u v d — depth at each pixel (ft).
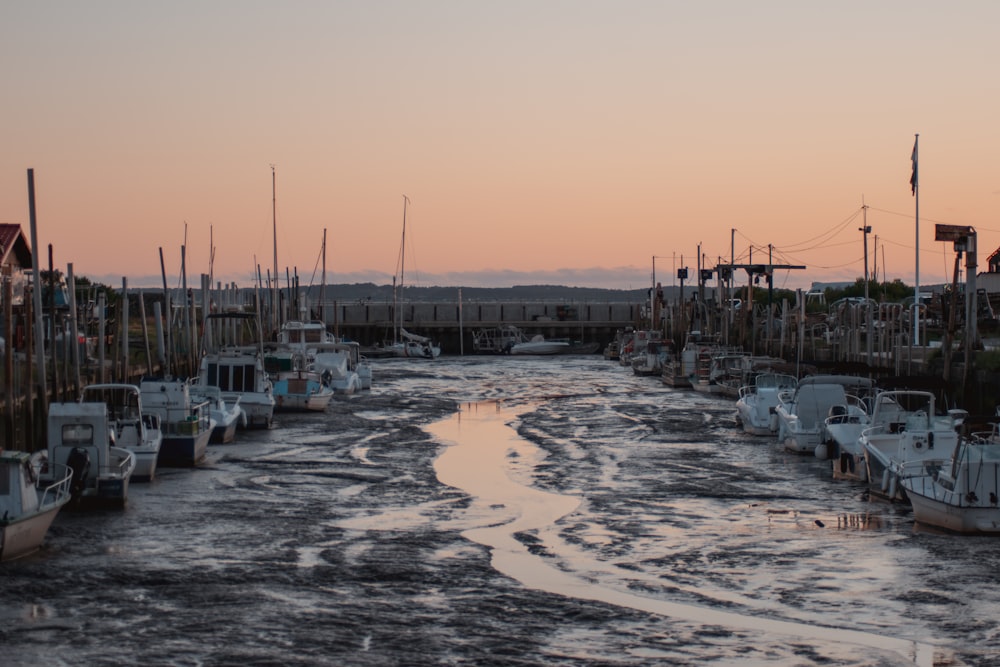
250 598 77.97
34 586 80.02
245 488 119.44
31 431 120.78
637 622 73.31
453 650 67.87
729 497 115.96
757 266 311.27
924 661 66.39
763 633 71.20
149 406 135.95
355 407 216.54
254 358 175.42
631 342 388.37
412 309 557.33
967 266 161.68
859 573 84.38
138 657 66.18
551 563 88.58
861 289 409.49
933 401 125.29
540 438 166.30
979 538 94.22
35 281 128.16
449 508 110.83
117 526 99.19
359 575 84.17
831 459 138.31
